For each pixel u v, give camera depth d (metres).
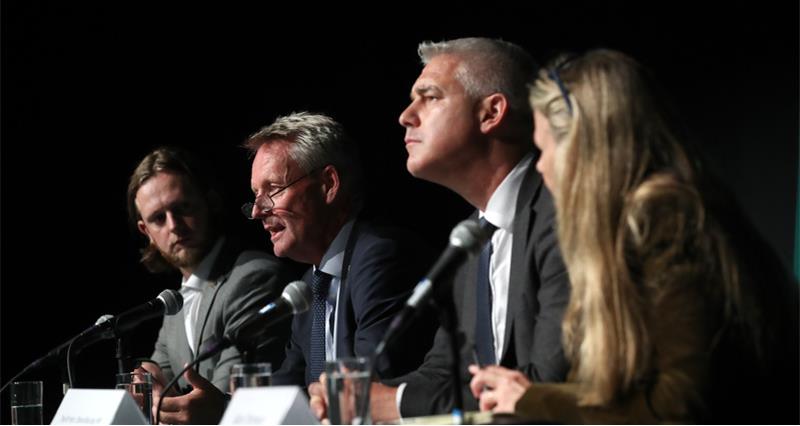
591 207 4.39
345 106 9.93
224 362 8.62
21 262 11.35
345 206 8.06
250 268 9.07
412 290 7.30
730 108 7.95
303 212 7.96
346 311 7.43
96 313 11.31
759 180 7.82
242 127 10.65
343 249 7.75
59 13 11.34
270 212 8.03
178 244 9.35
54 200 11.35
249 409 4.30
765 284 4.39
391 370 6.93
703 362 4.14
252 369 4.91
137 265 11.23
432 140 6.38
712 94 8.02
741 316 4.26
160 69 11.05
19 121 11.36
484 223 6.37
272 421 4.16
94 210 11.30
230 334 5.60
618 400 4.18
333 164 8.03
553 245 5.63
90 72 11.27
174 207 9.39
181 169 9.53
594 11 8.53
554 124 4.72
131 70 11.16
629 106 4.48
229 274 9.18
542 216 5.85
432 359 6.34
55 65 11.34
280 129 8.11
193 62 10.89
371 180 9.65
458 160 6.38
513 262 5.95
